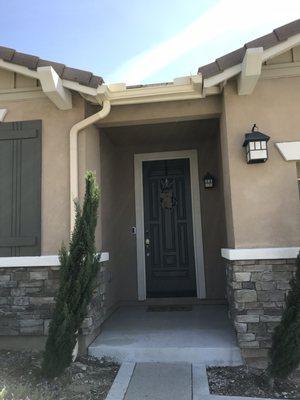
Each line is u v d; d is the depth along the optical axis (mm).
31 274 4867
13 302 4855
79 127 5000
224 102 4926
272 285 4516
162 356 4539
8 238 4961
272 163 4750
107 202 6207
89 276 3975
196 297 6750
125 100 5105
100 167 5812
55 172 5039
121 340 4867
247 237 4672
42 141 5109
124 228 6980
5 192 5059
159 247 7012
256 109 4840
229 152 4812
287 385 3973
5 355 4676
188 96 5078
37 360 4492
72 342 3920
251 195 4723
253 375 4199
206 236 6812
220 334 4969
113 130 6125
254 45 4449
